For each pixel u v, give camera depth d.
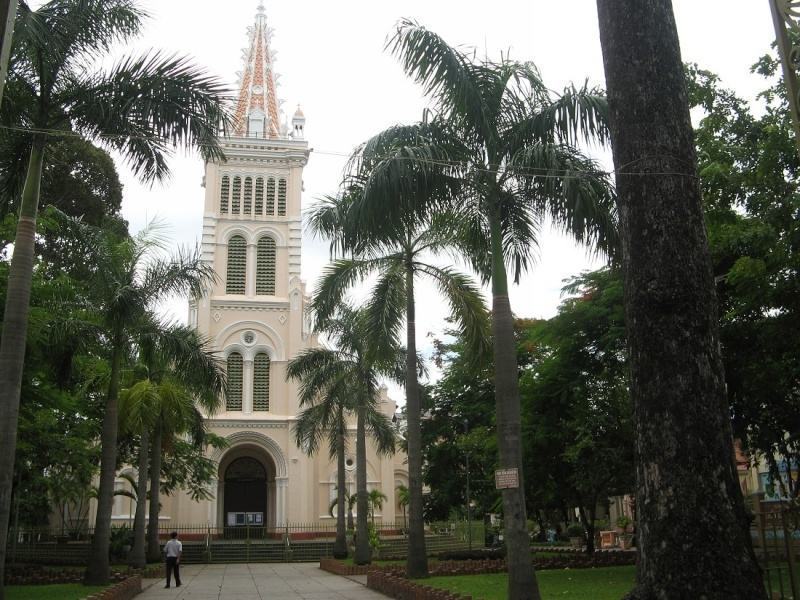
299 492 52.38
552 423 25.20
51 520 50.34
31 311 21.23
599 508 66.56
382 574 22.59
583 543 51.94
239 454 55.44
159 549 39.56
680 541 8.48
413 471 24.66
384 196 15.93
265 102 59.91
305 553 44.22
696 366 8.95
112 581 24.98
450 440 43.50
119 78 16.53
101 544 24.28
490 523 54.47
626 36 10.10
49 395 23.75
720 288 19.73
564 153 16.44
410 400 25.08
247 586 25.72
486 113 16.75
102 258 24.02
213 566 38.91
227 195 56.53
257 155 57.06
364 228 16.27
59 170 37.75
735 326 18.89
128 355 27.53
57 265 29.06
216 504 52.16
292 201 57.06
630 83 9.95
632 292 9.45
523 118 17.23
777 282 17.23
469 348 21.98
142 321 26.73
